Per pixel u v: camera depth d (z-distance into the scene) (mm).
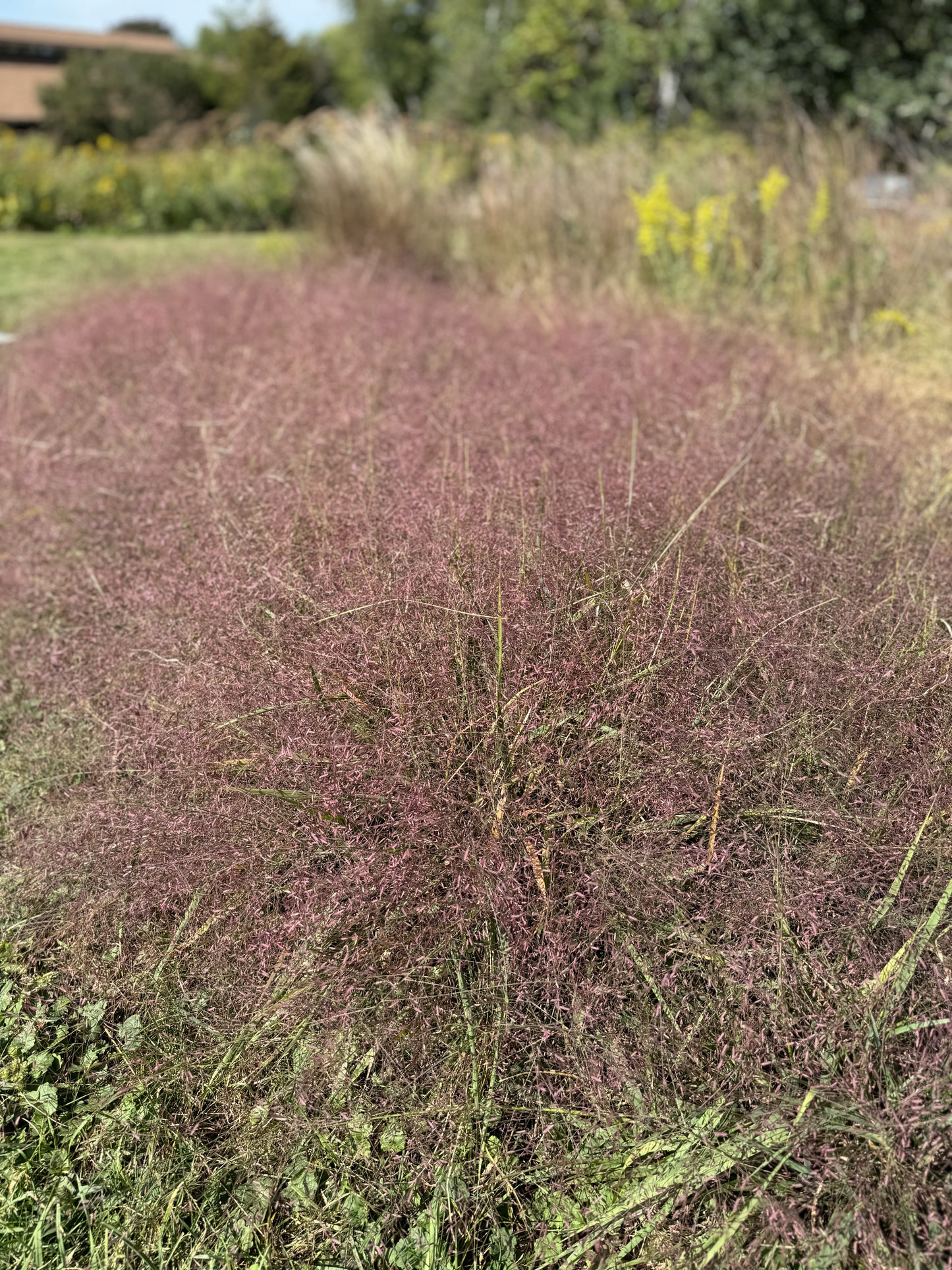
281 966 1685
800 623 1998
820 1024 1522
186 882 1780
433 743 1846
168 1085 1641
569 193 6414
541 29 18219
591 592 2039
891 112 13289
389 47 36094
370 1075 1611
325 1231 1471
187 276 5863
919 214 5328
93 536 2857
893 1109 1425
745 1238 1376
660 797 1767
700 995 1617
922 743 1854
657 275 5551
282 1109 1571
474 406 3186
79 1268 1462
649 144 8727
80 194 10992
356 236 6961
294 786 1850
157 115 31219
